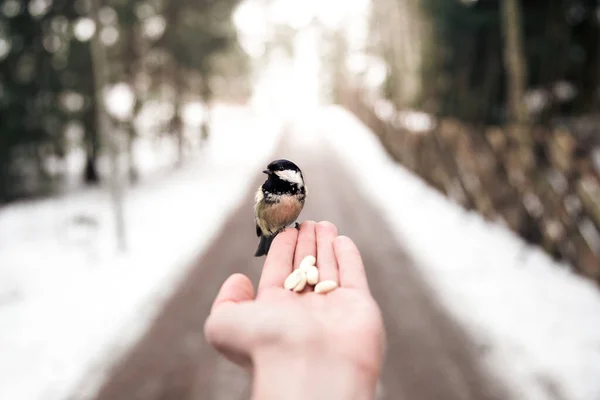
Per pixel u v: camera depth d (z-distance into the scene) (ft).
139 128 51.13
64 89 42.55
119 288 21.62
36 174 44.01
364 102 104.12
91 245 28.58
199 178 53.11
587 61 39.58
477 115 51.65
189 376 14.55
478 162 31.27
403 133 54.54
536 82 40.75
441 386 13.37
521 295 18.67
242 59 92.79
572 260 20.89
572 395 12.48
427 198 38.42
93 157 50.08
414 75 65.26
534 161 23.93
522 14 38.81
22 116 40.63
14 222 35.91
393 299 18.98
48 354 15.94
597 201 19.40
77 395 13.74
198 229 31.32
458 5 46.91
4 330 17.75
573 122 39.29
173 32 53.42
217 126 118.21
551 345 14.87
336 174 50.39
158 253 26.55
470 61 52.80
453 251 24.68
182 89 61.93
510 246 24.95
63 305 19.99
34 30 41.34
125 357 15.70
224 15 57.47
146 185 50.55
